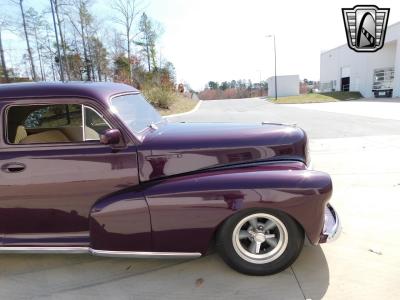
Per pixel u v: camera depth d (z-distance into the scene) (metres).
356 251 3.28
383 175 5.72
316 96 40.09
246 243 2.96
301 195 2.71
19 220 3.08
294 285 2.81
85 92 2.99
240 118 18.45
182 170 2.97
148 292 2.85
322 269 3.01
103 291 2.90
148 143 2.97
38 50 32.44
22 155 2.94
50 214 3.04
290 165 2.98
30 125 3.25
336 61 47.28
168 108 25.88
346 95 39.25
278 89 53.97
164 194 2.80
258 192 2.71
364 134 10.09
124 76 33.31
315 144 8.88
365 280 2.83
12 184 2.96
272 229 2.91
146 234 2.88
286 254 2.90
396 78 33.47
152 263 3.29
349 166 6.43
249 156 3.03
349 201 4.60
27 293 2.91
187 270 3.13
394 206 4.35
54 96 2.97
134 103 3.51
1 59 29.73
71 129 3.21
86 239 3.05
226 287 2.84
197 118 19.55
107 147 2.92
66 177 2.93
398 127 11.30
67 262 3.39
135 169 2.93
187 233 2.85
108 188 2.95
